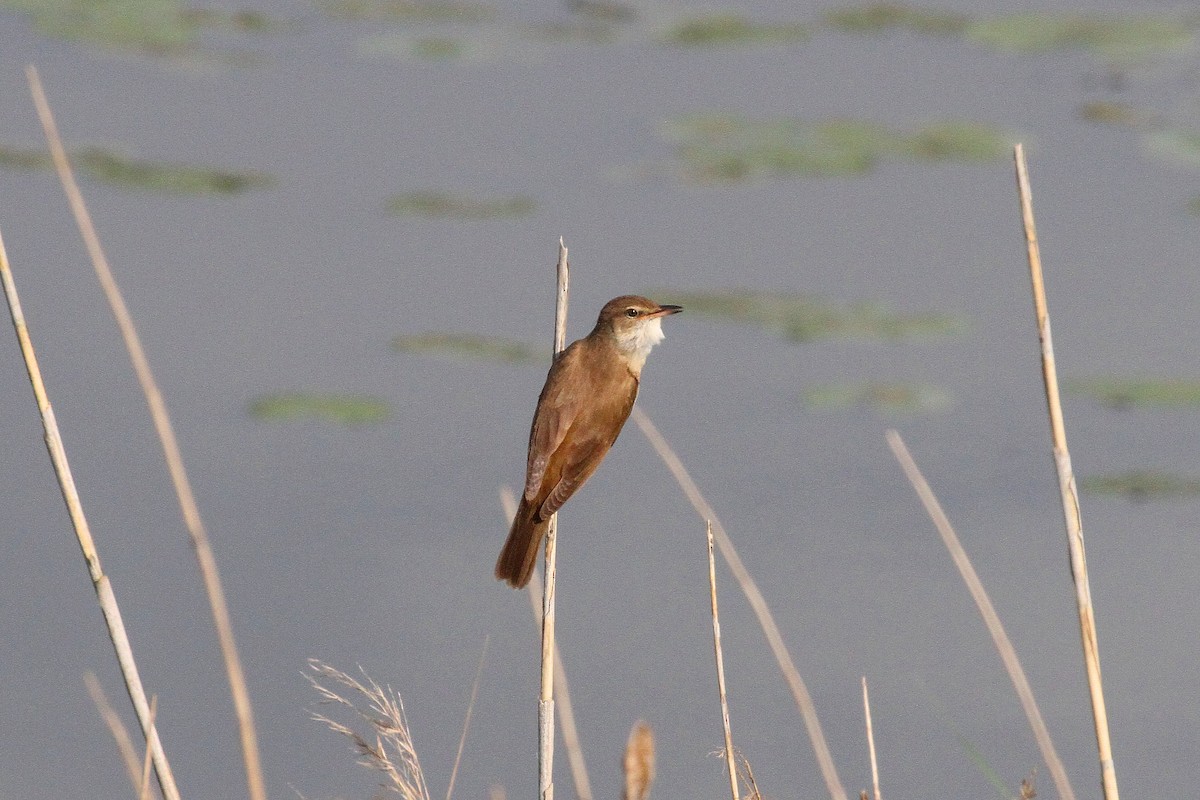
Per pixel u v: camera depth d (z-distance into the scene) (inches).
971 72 959.6
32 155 746.8
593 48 1009.5
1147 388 547.8
